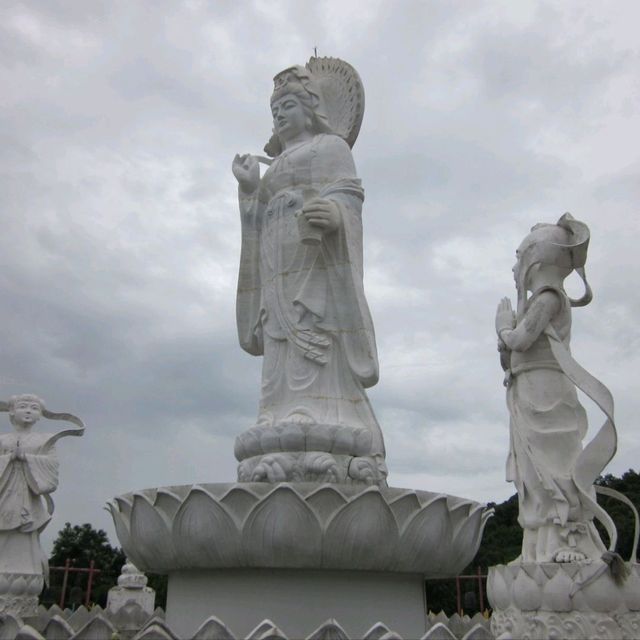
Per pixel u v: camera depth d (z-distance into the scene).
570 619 9.09
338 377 10.91
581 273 11.61
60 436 14.89
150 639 6.08
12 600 13.39
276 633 6.07
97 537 51.94
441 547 8.86
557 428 10.80
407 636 9.02
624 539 32.66
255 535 8.10
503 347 11.70
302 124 12.62
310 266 11.29
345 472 9.72
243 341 12.37
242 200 12.59
